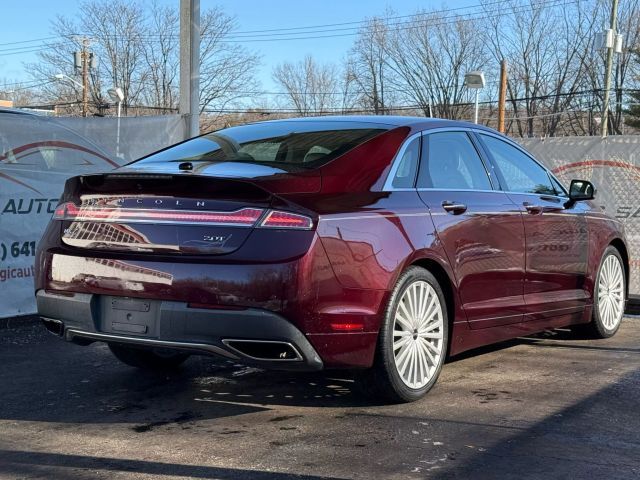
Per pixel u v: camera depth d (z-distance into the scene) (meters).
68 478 3.35
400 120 4.95
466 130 5.29
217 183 3.82
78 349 6.00
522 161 5.84
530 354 5.95
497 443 3.80
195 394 4.74
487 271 4.93
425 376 4.49
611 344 6.41
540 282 5.55
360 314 3.92
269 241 3.72
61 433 3.97
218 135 5.13
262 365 3.83
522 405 4.47
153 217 3.96
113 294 4.01
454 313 4.68
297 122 5.09
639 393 4.77
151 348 4.06
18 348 6.00
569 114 48.44
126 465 3.50
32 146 6.78
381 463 3.51
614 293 6.71
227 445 3.77
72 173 7.12
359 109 55.91
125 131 7.59
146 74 50.62
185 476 3.36
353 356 3.96
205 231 3.83
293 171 4.05
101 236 4.11
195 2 7.93
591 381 5.07
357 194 4.12
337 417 4.23
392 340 4.18
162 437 3.90
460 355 5.88
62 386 4.92
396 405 4.43
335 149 4.39
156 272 3.86
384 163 4.40
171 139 7.96
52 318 4.31
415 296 4.38
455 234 4.63
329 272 3.78
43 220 6.90
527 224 5.36
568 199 6.13
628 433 3.98
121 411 4.37
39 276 4.34
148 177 3.95
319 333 3.77
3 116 6.55
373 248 4.01
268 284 3.67
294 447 3.73
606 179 8.56
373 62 54.94
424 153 4.75
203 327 3.77
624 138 8.45
